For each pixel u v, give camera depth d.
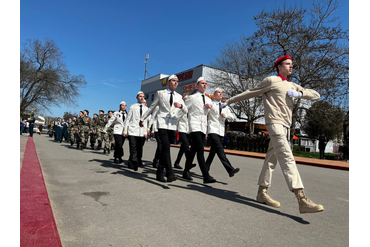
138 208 3.17
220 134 5.36
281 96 3.47
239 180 5.49
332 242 2.43
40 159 7.16
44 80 27.45
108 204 3.29
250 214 3.16
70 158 7.80
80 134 11.59
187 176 5.32
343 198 4.36
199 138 4.86
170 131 4.86
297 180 3.17
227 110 5.65
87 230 2.46
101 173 5.45
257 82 23.20
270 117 3.48
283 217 3.12
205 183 4.95
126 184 4.47
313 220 3.05
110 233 2.41
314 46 19.44
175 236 2.40
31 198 2.99
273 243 2.36
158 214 2.98
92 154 9.42
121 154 7.27
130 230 2.49
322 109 20.61
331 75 19.08
